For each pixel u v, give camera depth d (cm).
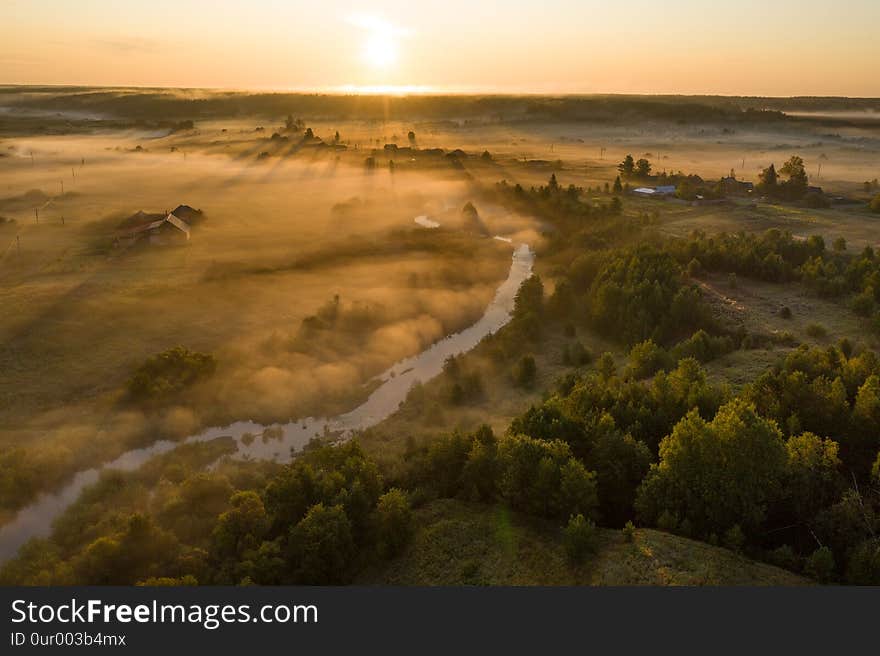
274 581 4316
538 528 4728
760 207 18150
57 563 4472
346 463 5256
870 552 3881
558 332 9619
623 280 10156
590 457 5147
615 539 4434
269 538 4750
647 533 4391
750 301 10081
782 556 4131
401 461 5944
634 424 5372
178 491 5422
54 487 5688
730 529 4266
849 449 5175
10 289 10225
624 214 16875
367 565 4612
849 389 5838
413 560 4584
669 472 4559
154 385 7100
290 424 6950
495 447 5356
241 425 6862
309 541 4412
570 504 4734
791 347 8250
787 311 9362
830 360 6506
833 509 4259
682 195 19438
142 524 4512
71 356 7950
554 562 4325
